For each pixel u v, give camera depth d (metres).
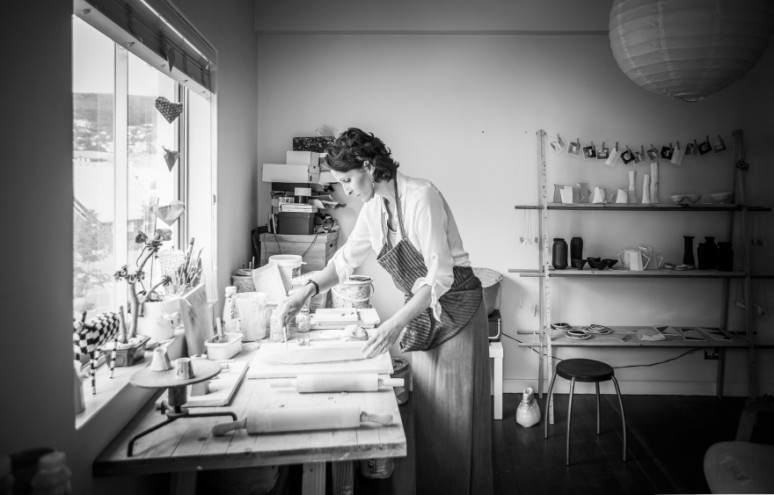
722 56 2.81
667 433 3.94
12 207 1.32
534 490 3.21
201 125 3.23
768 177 4.55
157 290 2.76
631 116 4.54
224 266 3.44
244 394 2.10
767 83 4.52
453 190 4.56
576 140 4.54
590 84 4.52
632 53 2.95
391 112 4.52
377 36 4.49
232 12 3.62
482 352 2.54
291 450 1.69
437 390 2.50
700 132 4.54
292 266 3.44
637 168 4.58
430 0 4.33
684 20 2.75
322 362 2.37
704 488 3.23
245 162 4.04
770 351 4.60
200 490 2.22
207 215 3.24
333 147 2.24
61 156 1.53
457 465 2.51
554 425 4.09
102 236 2.50
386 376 2.26
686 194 4.54
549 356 4.27
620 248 4.62
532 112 4.54
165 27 2.45
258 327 2.84
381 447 1.72
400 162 4.55
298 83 4.49
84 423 1.62
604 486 3.26
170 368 1.81
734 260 4.61
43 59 1.44
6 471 1.09
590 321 4.65
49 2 1.47
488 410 2.60
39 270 1.43
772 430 3.96
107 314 2.06
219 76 3.31
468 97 4.52
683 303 4.64
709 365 4.66
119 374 2.03
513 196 4.57
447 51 4.50
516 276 4.61
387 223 2.45
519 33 4.45
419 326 2.47
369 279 3.73
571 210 4.60
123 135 2.58
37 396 1.42
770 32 2.84
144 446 1.73
